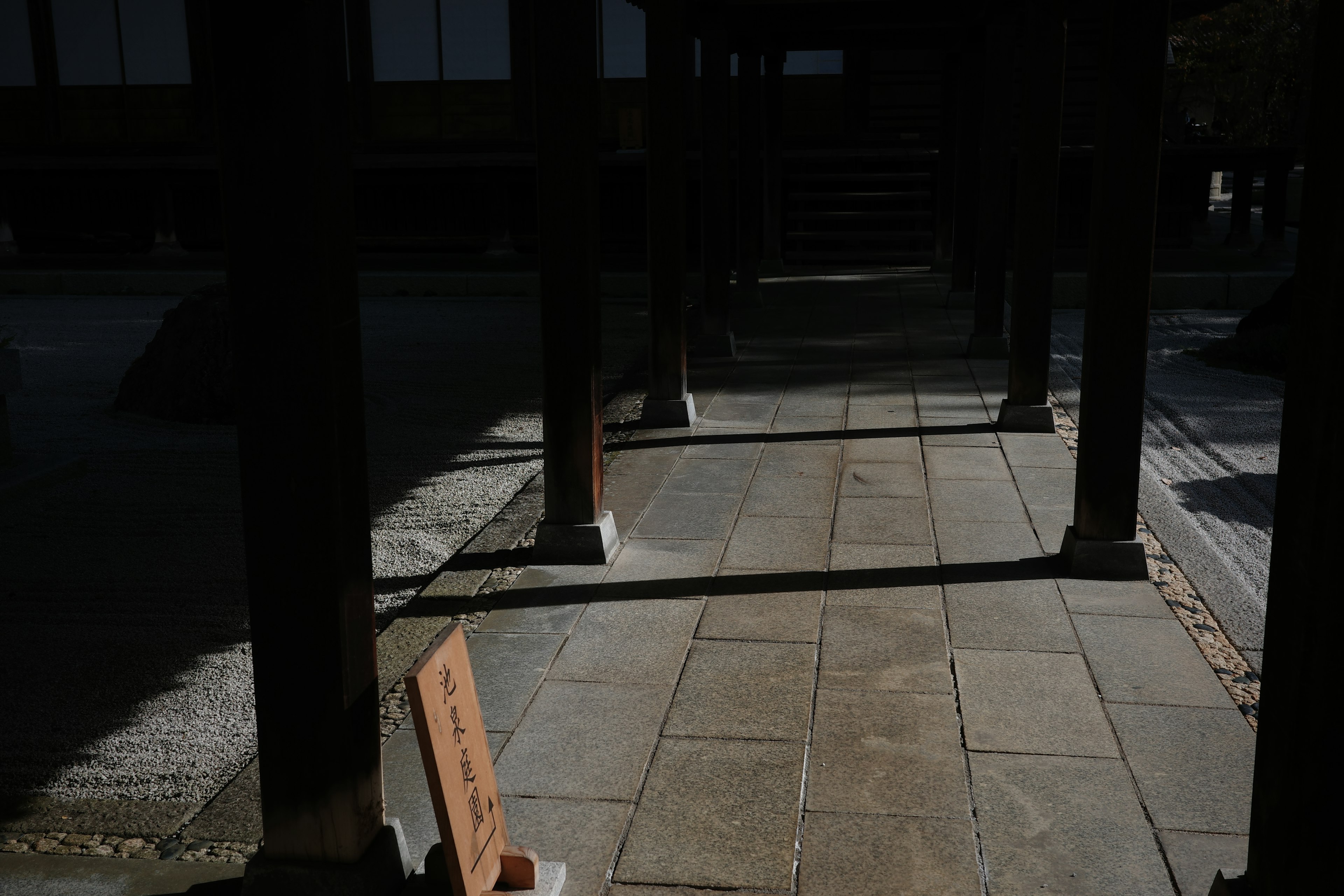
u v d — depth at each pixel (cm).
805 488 613
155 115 1936
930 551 510
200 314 831
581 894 265
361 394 249
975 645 406
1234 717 351
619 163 1788
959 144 1262
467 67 1872
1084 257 1691
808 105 1859
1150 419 820
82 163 1825
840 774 318
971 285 1300
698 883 269
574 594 461
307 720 247
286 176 229
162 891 271
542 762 327
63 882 276
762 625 427
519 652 405
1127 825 292
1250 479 661
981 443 705
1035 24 679
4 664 412
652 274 745
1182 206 1767
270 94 226
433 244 1914
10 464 666
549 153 465
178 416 826
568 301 477
